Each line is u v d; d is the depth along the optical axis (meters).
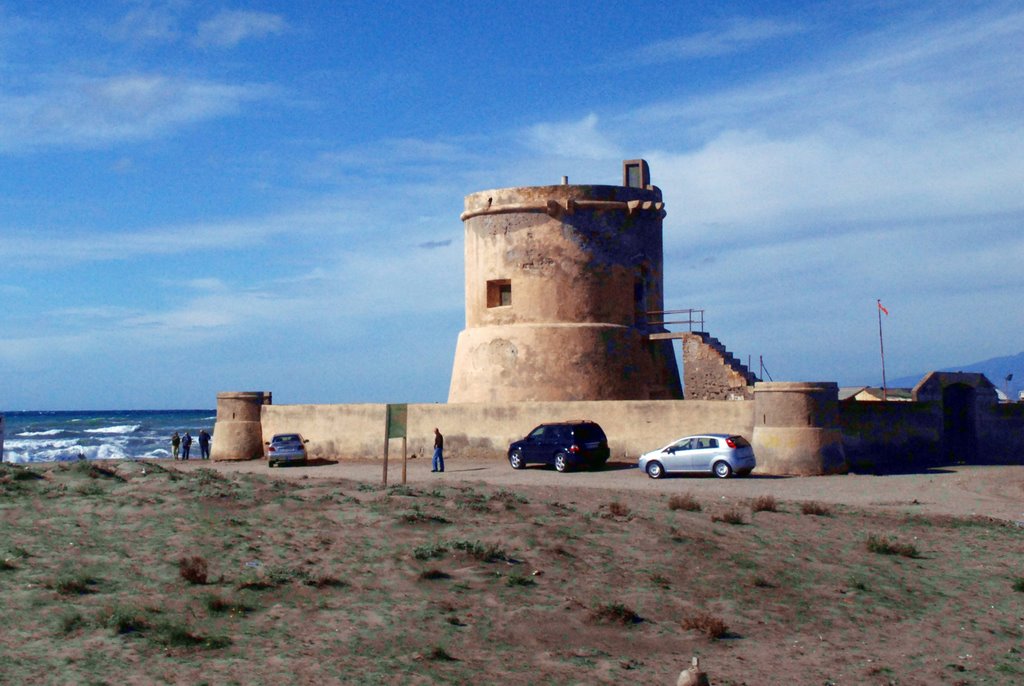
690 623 14.34
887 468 34.50
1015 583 17.70
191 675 11.48
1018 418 39.34
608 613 14.35
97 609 13.47
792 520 22.30
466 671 12.15
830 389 32.66
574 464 33.34
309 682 11.45
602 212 40.81
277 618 13.62
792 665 13.21
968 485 29.81
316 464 39.28
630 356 40.69
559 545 17.53
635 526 19.48
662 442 35.34
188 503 19.02
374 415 40.59
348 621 13.59
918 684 12.88
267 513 18.77
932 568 18.80
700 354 39.19
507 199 41.16
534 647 13.21
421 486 23.56
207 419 150.12
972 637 14.87
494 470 34.41
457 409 38.78
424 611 14.10
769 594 16.20
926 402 36.50
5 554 15.49
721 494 27.03
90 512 18.23
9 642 12.23
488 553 16.48
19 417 178.50
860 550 19.66
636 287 42.28
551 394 39.66
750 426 33.91
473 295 42.38
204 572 14.83
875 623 15.28
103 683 11.12
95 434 97.94
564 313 40.31
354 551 16.58
